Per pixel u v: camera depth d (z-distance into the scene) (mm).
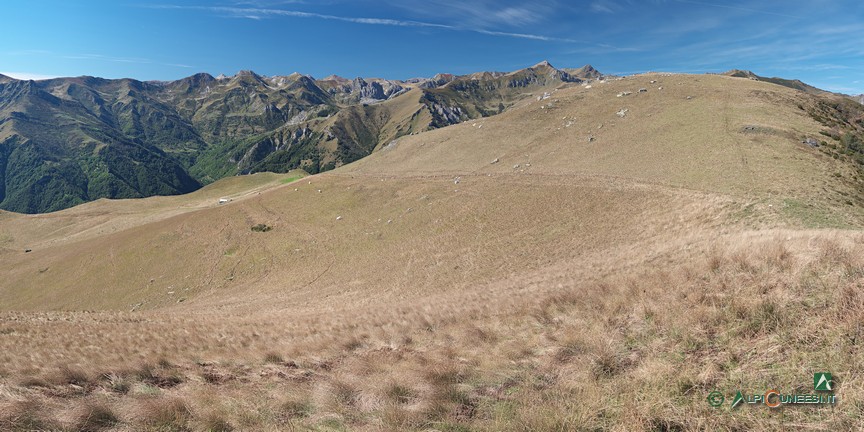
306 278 52750
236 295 51656
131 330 21344
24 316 29672
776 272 9516
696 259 15016
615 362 7320
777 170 42844
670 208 40625
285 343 14312
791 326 6754
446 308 19531
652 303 9945
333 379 8141
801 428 4797
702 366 6402
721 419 5133
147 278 63562
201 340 17172
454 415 6328
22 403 6914
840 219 29031
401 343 12211
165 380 9844
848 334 6012
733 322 7520
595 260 30328
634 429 5184
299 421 6656
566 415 5703
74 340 17953
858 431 4559
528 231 47344
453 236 52125
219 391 8266
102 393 8625
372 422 6379
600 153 66438
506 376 7711
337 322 20234
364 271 49844
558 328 10492
